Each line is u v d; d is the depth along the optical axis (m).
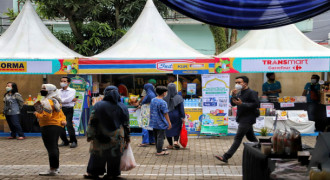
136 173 8.28
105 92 7.45
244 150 6.54
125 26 19.17
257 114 8.80
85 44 17.62
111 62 12.88
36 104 7.80
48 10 17.67
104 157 7.42
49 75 15.76
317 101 13.34
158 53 13.26
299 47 13.35
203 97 12.80
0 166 9.00
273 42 13.50
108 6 18.58
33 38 13.88
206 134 12.91
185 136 11.05
